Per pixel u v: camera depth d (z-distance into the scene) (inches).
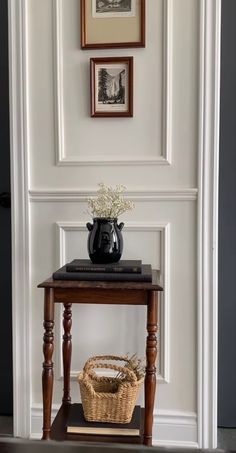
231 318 76.7
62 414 64.4
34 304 71.6
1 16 77.4
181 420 69.1
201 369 68.3
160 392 69.9
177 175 68.6
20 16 69.0
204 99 66.6
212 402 68.3
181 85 67.7
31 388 71.7
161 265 69.3
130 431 58.7
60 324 71.3
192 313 69.0
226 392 77.2
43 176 70.9
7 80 78.1
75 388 71.2
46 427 58.7
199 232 67.6
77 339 71.4
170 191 68.0
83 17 68.4
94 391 60.2
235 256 76.1
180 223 68.7
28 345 71.2
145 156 69.2
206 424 68.4
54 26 69.2
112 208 63.8
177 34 67.4
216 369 68.3
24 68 69.5
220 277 76.5
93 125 70.1
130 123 69.4
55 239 70.9
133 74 68.5
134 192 68.7
